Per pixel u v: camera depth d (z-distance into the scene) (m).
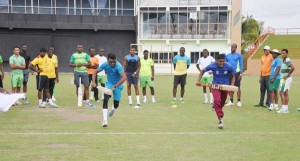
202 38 46.03
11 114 12.52
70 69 46.44
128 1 48.00
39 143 8.36
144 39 46.28
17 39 45.38
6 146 8.07
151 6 46.00
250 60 47.06
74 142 8.48
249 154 7.62
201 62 16.00
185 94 20.33
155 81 30.73
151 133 9.55
